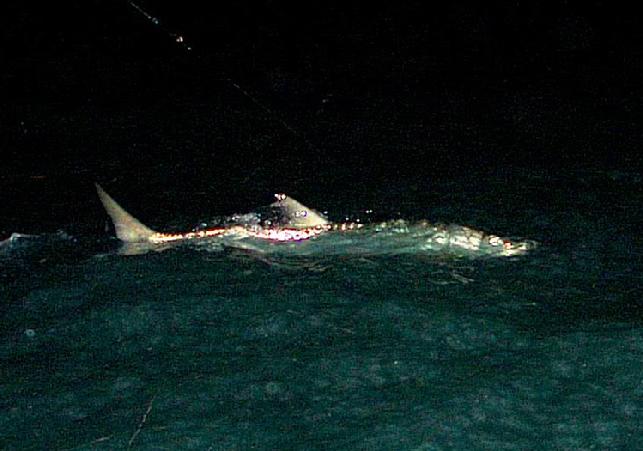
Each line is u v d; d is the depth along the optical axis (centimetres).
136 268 516
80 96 748
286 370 449
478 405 431
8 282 507
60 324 477
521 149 660
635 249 524
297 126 712
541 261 516
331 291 494
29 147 675
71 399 439
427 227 542
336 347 460
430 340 462
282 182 609
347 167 637
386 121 718
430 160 646
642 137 666
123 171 634
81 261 523
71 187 611
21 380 448
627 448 415
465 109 730
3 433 426
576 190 590
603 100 724
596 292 490
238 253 530
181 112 736
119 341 468
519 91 747
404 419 426
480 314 475
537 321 471
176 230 548
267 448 417
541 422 424
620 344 455
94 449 418
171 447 418
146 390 442
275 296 491
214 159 655
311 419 428
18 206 586
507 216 558
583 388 436
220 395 439
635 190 587
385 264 516
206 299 489
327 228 546
